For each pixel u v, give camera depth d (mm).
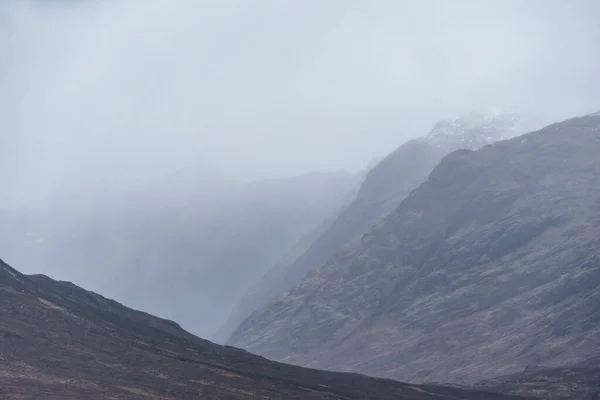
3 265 176375
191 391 143000
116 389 134750
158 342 175500
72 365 142625
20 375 132125
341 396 171500
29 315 157375
